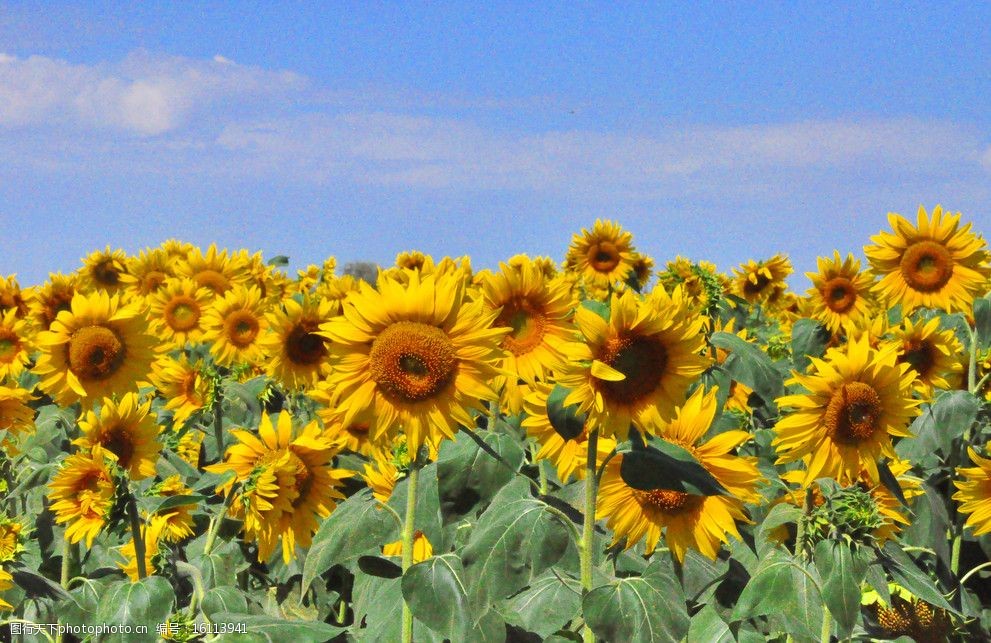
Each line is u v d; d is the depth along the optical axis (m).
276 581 6.62
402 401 4.44
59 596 5.36
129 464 6.00
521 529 4.04
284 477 5.69
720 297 9.62
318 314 8.88
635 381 3.95
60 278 12.86
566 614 4.57
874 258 9.56
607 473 4.60
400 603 4.56
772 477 5.62
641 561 5.01
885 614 5.99
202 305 11.91
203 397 8.41
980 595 7.09
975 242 9.32
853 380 4.77
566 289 5.39
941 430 6.90
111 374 8.35
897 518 4.88
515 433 6.03
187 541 6.44
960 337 9.31
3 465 7.10
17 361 9.67
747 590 4.32
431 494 5.15
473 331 4.45
